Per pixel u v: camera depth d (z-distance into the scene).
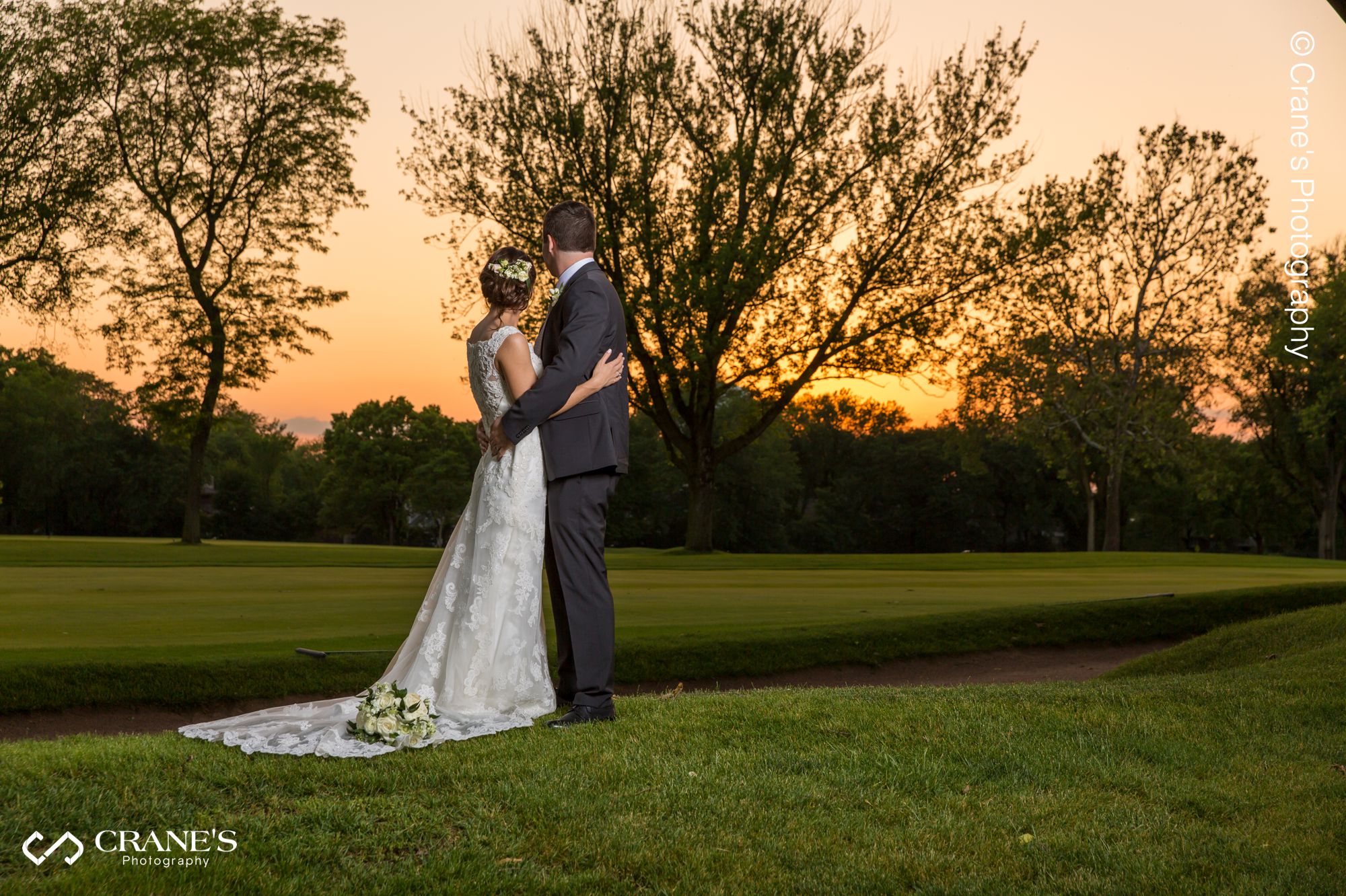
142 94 24.36
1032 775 3.27
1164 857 2.62
